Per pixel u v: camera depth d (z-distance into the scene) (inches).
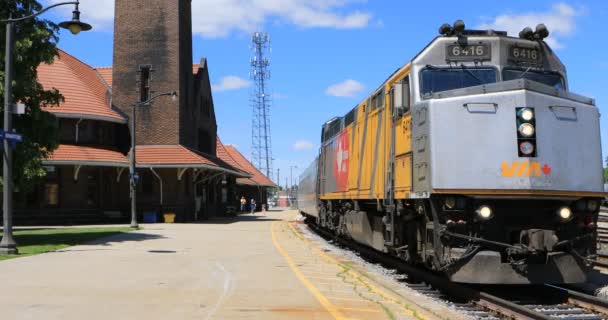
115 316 304.2
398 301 372.2
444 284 445.4
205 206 1680.6
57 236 882.8
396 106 448.5
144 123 1469.0
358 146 639.1
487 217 383.2
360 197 618.2
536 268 382.0
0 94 714.8
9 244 628.4
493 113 392.2
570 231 400.8
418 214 445.4
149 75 1483.8
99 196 1413.6
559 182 389.4
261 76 3873.0
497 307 366.0
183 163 1396.4
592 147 405.4
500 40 436.8
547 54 446.3
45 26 761.6
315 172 1059.9
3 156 689.0
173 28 1489.9
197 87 1674.5
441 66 433.7
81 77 1491.1
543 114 394.9
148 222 1398.9
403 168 455.5
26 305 332.8
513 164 386.0
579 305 384.5
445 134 391.9
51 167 1312.7
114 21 1507.1
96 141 1393.9
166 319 297.4
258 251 683.4
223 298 361.7
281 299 361.7
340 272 509.7
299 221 1569.9
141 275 464.1
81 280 432.5
